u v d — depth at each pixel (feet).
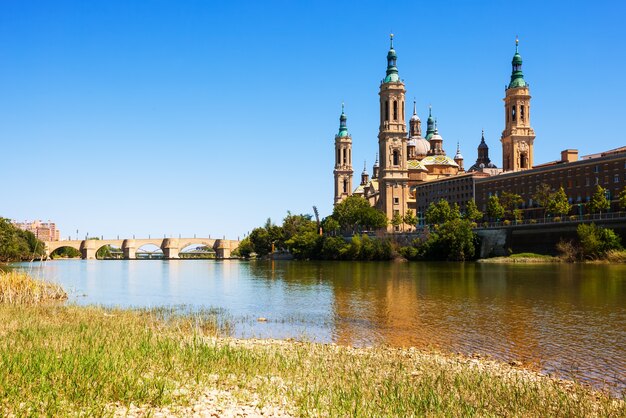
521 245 516.73
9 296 183.93
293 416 65.82
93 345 94.17
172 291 273.33
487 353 115.34
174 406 66.85
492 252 524.93
